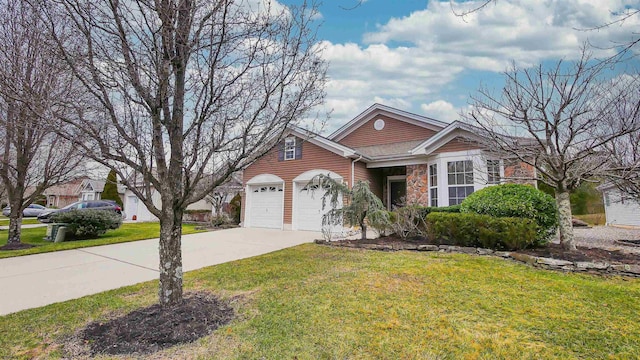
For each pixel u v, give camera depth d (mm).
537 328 3246
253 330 3293
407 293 4312
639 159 5918
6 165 9156
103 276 5840
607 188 10867
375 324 3377
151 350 2924
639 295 4176
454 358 2734
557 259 5883
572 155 6527
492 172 9547
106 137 3354
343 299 4129
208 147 3764
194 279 5340
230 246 9062
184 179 3889
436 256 6672
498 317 3521
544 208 6914
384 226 9000
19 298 4586
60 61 3482
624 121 5785
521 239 6543
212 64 3494
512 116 6469
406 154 11977
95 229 11445
